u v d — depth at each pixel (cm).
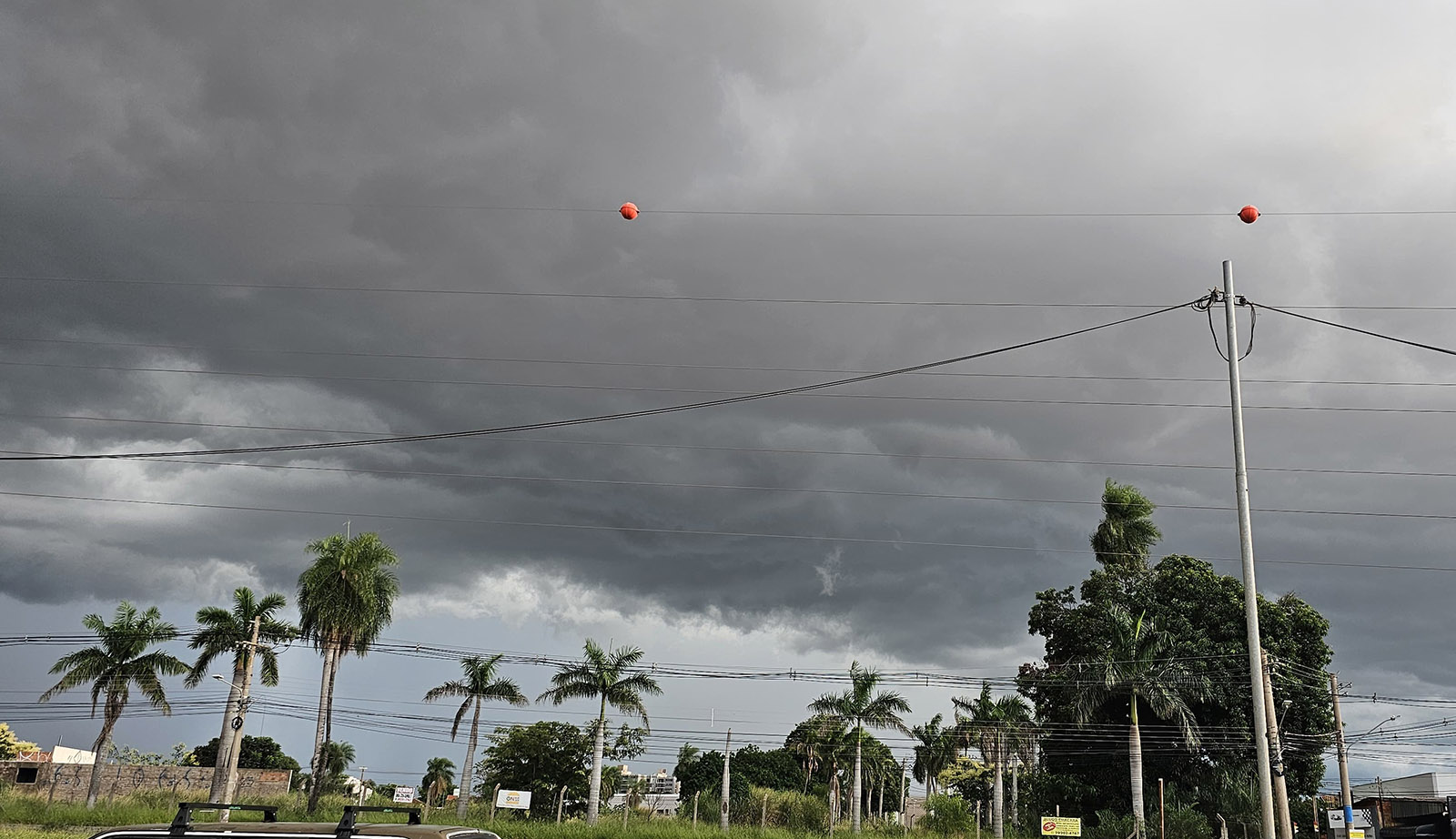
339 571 5897
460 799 6875
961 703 7900
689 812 8038
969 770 8600
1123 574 7100
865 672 7306
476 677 7062
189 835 818
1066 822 5916
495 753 8294
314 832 819
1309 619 6588
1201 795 6294
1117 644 6028
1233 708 6216
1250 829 5988
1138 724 6162
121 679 6844
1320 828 6022
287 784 8156
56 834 4838
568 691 6712
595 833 5797
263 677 5916
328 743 5878
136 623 6956
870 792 9456
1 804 5516
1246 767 6341
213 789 5559
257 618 5869
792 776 11869
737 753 12225
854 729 7381
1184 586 6738
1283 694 6359
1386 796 6400
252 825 841
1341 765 5188
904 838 7162
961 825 7631
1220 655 6275
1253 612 2362
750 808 7862
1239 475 2484
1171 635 6188
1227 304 2641
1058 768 6781
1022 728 7356
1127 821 5772
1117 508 7369
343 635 5909
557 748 8244
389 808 864
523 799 7294
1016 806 8825
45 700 6725
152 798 6400
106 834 841
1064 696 6638
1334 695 5325
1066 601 7219
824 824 7381
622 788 11206
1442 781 7031
